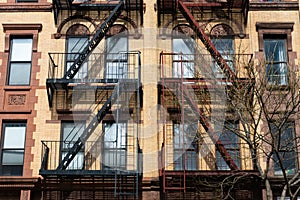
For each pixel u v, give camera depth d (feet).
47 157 64.80
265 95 62.59
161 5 69.62
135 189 63.10
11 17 70.59
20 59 69.56
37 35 69.87
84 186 63.46
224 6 70.13
